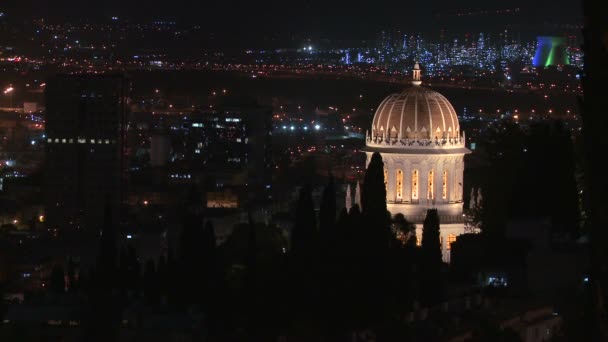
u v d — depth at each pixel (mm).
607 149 71312
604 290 73500
